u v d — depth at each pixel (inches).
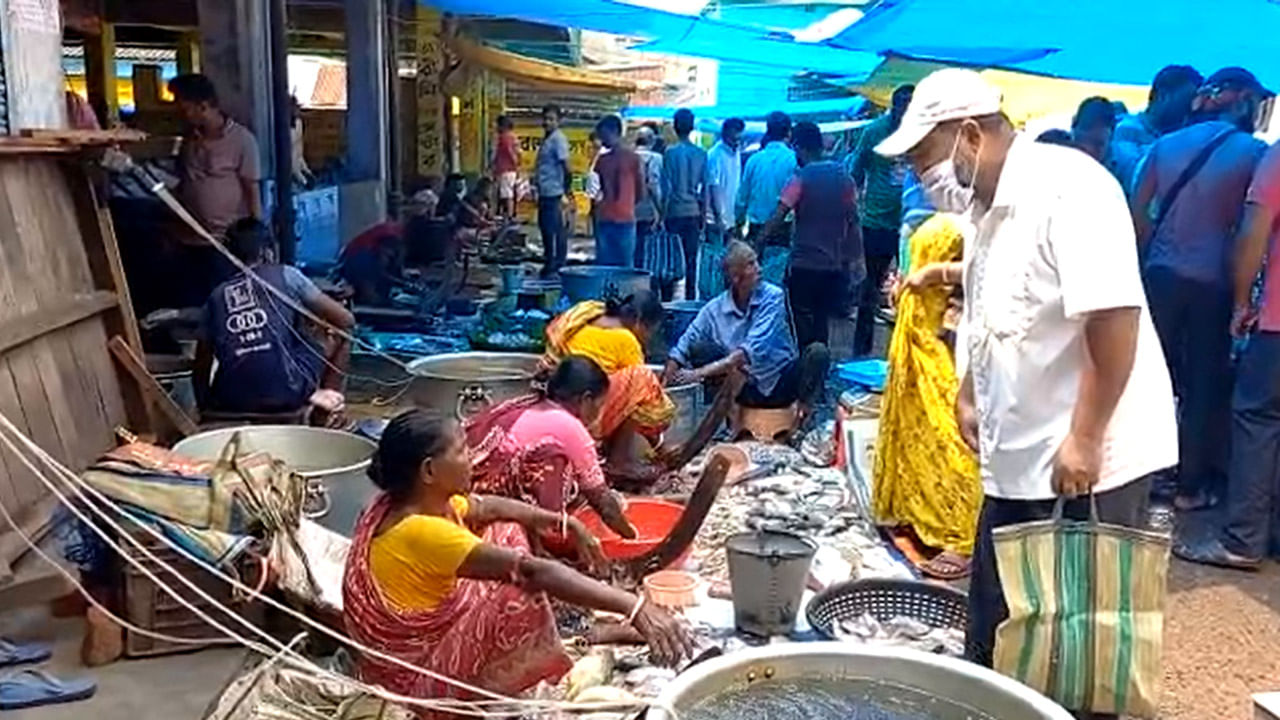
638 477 194.2
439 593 110.6
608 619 144.3
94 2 415.8
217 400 192.1
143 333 234.7
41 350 157.9
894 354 181.6
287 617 137.4
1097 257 107.3
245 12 319.9
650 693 127.2
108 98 450.6
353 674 124.4
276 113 329.1
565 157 458.6
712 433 201.9
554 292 358.6
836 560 172.9
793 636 144.3
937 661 105.0
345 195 468.4
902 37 271.7
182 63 545.0
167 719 121.5
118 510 126.0
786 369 235.8
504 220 539.2
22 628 140.5
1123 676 112.8
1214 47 262.2
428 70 581.3
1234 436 187.0
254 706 112.2
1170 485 209.6
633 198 425.4
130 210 258.2
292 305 193.2
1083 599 112.7
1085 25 253.4
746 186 367.2
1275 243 179.8
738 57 471.2
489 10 407.2
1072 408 114.7
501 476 143.9
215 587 135.6
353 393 269.1
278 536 136.1
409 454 110.6
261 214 295.4
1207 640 159.8
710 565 168.9
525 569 109.1
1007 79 419.2
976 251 119.8
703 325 237.8
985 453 121.5
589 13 381.7
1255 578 182.9
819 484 208.2
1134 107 419.5
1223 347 200.4
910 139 115.2
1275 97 259.9
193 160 266.1
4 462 142.7
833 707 103.3
